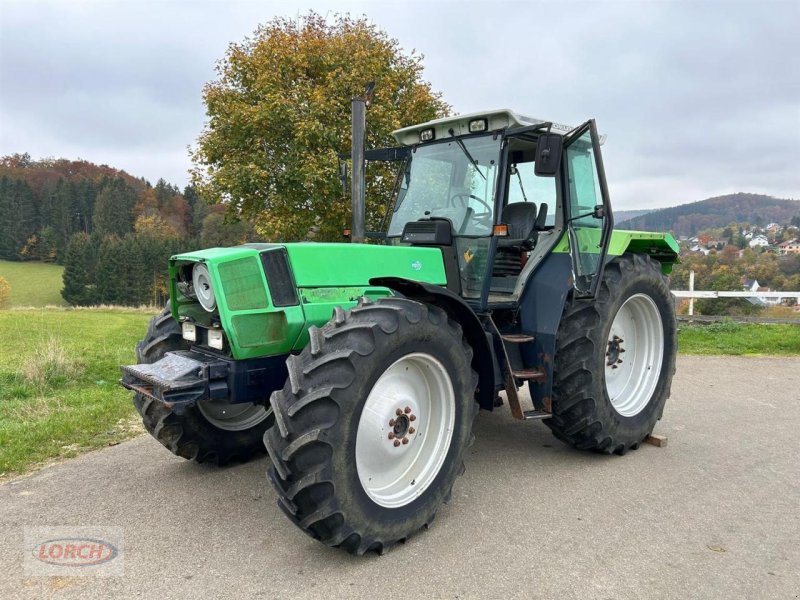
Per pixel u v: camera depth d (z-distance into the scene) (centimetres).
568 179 436
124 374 342
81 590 266
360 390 280
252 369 325
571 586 271
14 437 477
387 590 267
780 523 335
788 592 268
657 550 304
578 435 425
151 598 260
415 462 330
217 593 264
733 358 874
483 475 406
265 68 1140
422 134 450
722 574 282
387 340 290
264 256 328
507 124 404
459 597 262
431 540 315
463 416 338
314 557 296
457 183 427
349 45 1184
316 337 291
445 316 326
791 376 743
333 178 1038
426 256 398
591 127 402
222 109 1148
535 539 315
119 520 337
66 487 385
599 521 336
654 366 482
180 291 357
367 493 291
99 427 514
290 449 268
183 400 304
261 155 1109
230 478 402
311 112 1055
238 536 318
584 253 414
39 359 725
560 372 415
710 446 470
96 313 1734
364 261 365
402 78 1205
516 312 429
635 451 458
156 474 409
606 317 416
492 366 369
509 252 454
